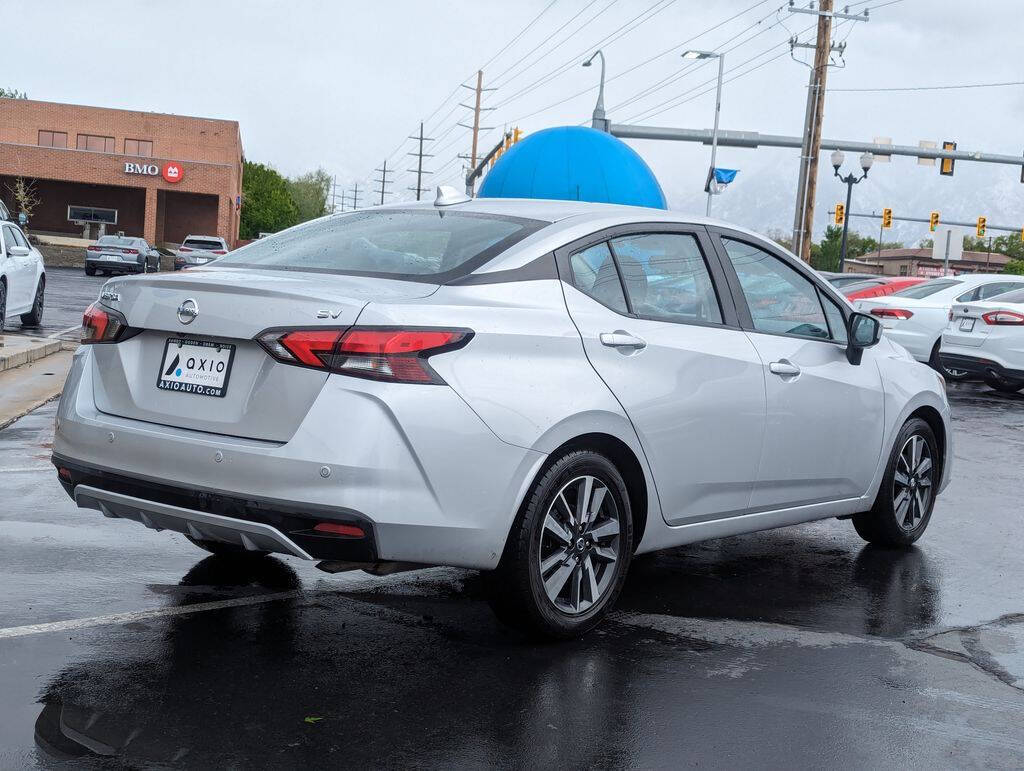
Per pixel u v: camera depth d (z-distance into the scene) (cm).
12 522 554
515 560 395
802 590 515
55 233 6103
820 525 670
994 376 1535
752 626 454
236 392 377
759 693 376
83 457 404
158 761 298
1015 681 403
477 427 377
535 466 393
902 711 367
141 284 406
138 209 6203
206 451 370
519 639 420
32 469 688
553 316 412
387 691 359
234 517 367
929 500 622
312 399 362
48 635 394
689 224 491
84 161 5769
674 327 458
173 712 332
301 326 366
